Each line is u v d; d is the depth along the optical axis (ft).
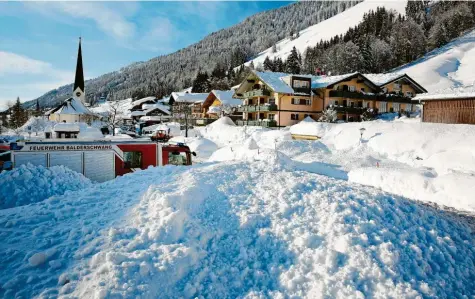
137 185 27.58
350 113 156.46
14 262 15.80
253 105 164.96
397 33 338.95
